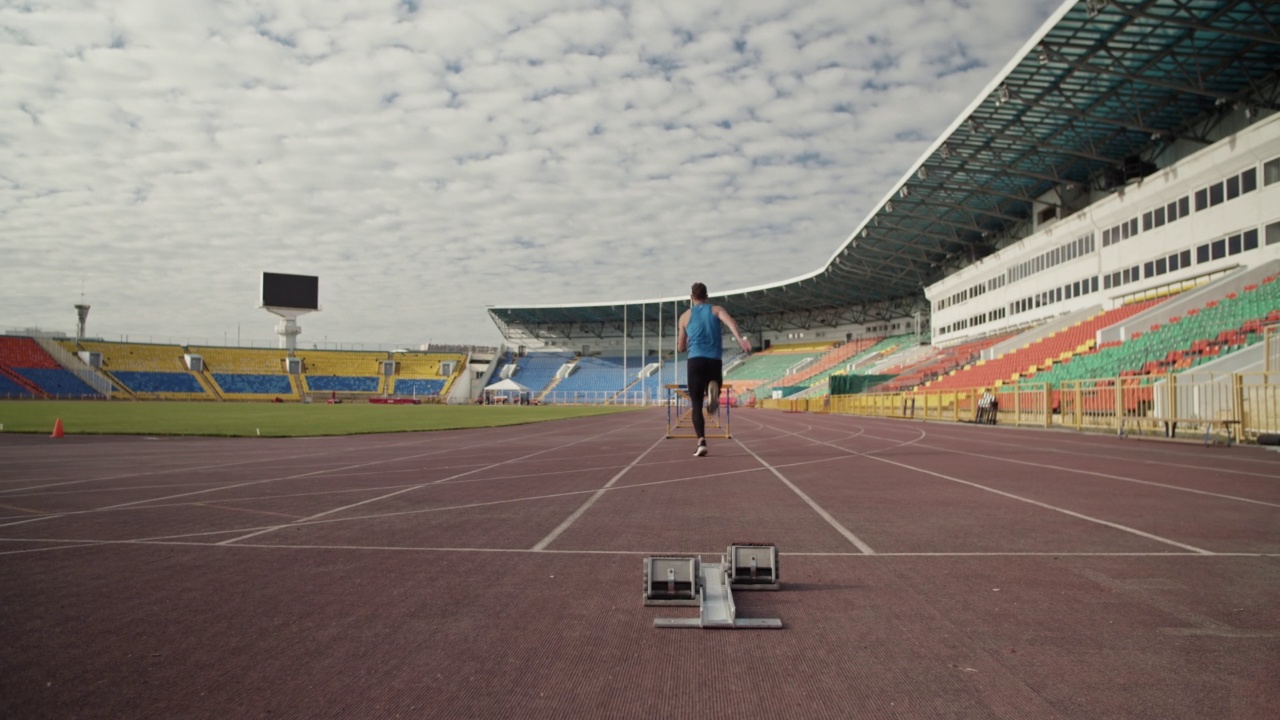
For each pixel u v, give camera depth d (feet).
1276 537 16.26
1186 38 79.30
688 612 10.81
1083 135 109.09
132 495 25.00
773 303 287.07
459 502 22.77
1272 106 87.30
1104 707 7.31
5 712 7.35
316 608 11.10
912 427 82.84
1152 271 102.58
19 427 77.92
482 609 11.02
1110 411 65.00
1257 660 8.61
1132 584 12.16
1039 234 133.69
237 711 7.36
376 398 302.04
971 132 107.76
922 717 7.11
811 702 7.53
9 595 11.91
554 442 56.80
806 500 22.54
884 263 202.80
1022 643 9.30
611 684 8.07
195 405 193.16
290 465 37.09
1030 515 19.44
